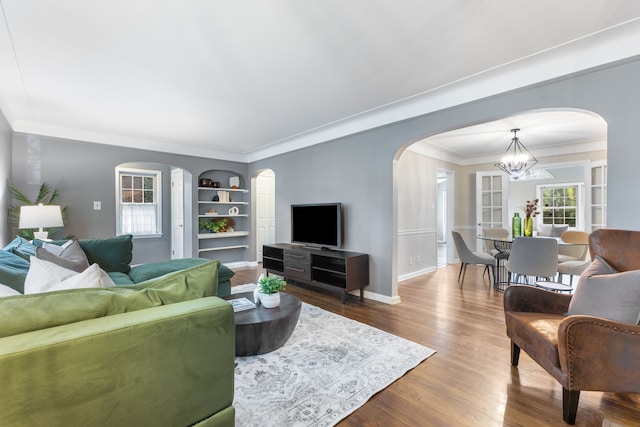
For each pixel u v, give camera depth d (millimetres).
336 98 3133
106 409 911
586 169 4883
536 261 3562
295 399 1781
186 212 5648
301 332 2770
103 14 1781
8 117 3512
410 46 2156
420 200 5301
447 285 4535
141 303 1130
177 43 2104
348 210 4176
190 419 1093
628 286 1606
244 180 6355
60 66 2416
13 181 3857
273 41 2090
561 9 1763
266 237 6660
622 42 2004
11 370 771
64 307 983
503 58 2320
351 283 3664
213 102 3230
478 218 6258
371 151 3873
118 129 4250
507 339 2621
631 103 2027
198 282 1309
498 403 1756
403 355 2314
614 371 1486
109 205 4566
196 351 1098
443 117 3086
